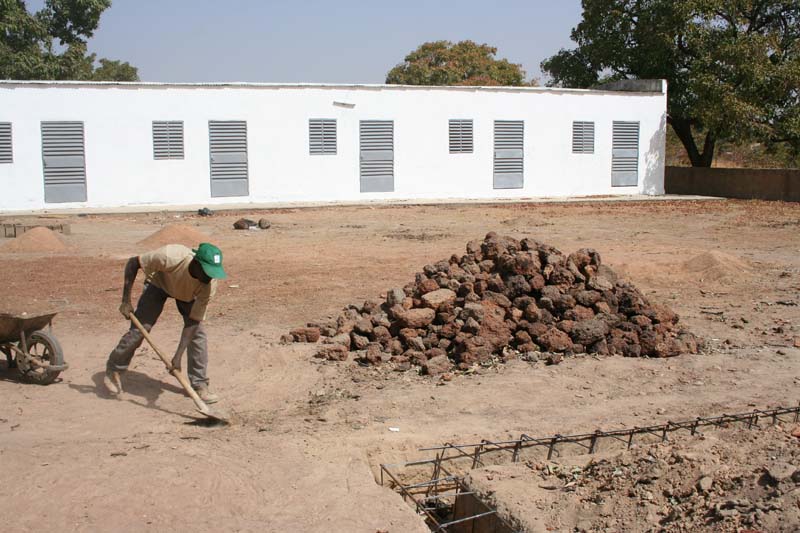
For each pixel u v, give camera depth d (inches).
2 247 684.1
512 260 373.7
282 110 1232.8
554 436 254.5
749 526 170.9
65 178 1123.3
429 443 252.5
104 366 320.5
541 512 205.3
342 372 324.5
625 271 573.0
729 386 312.3
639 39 1521.9
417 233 855.1
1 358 334.6
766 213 1123.9
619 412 281.4
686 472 203.8
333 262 637.3
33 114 1094.4
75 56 1637.6
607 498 204.5
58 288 506.0
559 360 340.8
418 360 335.3
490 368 333.1
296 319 421.7
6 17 1542.8
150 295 275.0
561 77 1689.2
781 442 213.6
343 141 1277.1
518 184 1402.6
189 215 1064.8
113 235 815.1
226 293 499.8
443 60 2432.3
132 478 207.8
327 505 201.3
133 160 1155.9
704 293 513.7
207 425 261.0
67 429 250.8
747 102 1359.5
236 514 194.7
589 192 1459.2
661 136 1503.4
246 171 1226.6
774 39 1353.3
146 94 1149.7
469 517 212.8
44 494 197.0
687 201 1348.4
